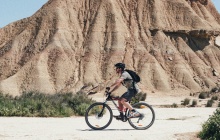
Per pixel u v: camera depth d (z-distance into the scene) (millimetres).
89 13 83188
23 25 87188
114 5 83625
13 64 77250
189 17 84750
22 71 71562
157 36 80375
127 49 76625
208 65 79562
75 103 23281
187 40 82000
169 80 72562
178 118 18484
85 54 75812
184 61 77188
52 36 78188
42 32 79812
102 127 12102
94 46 76562
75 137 9789
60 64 72562
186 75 73688
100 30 79188
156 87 69875
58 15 81188
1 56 80250
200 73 75938
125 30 80062
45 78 70312
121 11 84438
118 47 76062
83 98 26797
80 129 12195
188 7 86562
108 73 71812
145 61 74062
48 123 14562
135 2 86625
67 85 70062
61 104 22109
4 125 13438
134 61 74500
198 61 77938
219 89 62844
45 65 72750
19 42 80688
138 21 83125
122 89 53625
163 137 9977
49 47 75625
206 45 82875
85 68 72875
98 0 84812
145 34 81188
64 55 74188
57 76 71062
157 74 71625
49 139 9477
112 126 13117
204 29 82062
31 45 78562
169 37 81750
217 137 9867
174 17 85438
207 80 74000
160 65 75438
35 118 17500
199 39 83188
